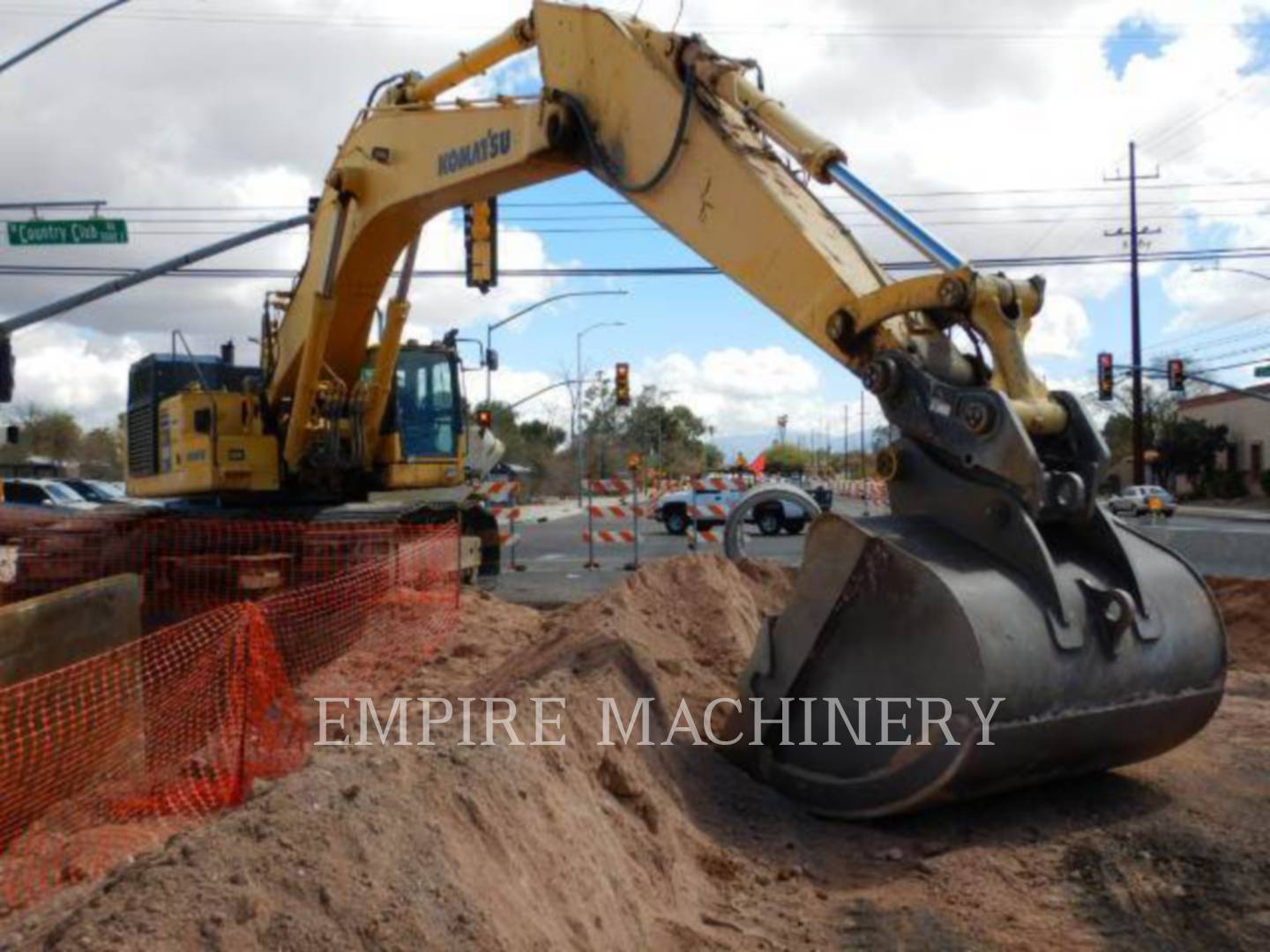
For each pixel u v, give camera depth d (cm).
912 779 548
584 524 3684
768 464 9275
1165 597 597
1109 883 509
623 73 759
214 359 1411
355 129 1085
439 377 1415
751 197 665
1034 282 599
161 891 346
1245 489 5872
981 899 496
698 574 968
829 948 459
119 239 2167
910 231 603
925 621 543
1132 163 4788
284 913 345
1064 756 560
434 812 416
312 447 1209
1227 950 455
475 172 917
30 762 567
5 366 2064
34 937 387
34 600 611
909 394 594
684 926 472
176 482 1261
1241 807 596
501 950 365
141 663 686
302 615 1033
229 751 666
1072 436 585
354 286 1112
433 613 1186
